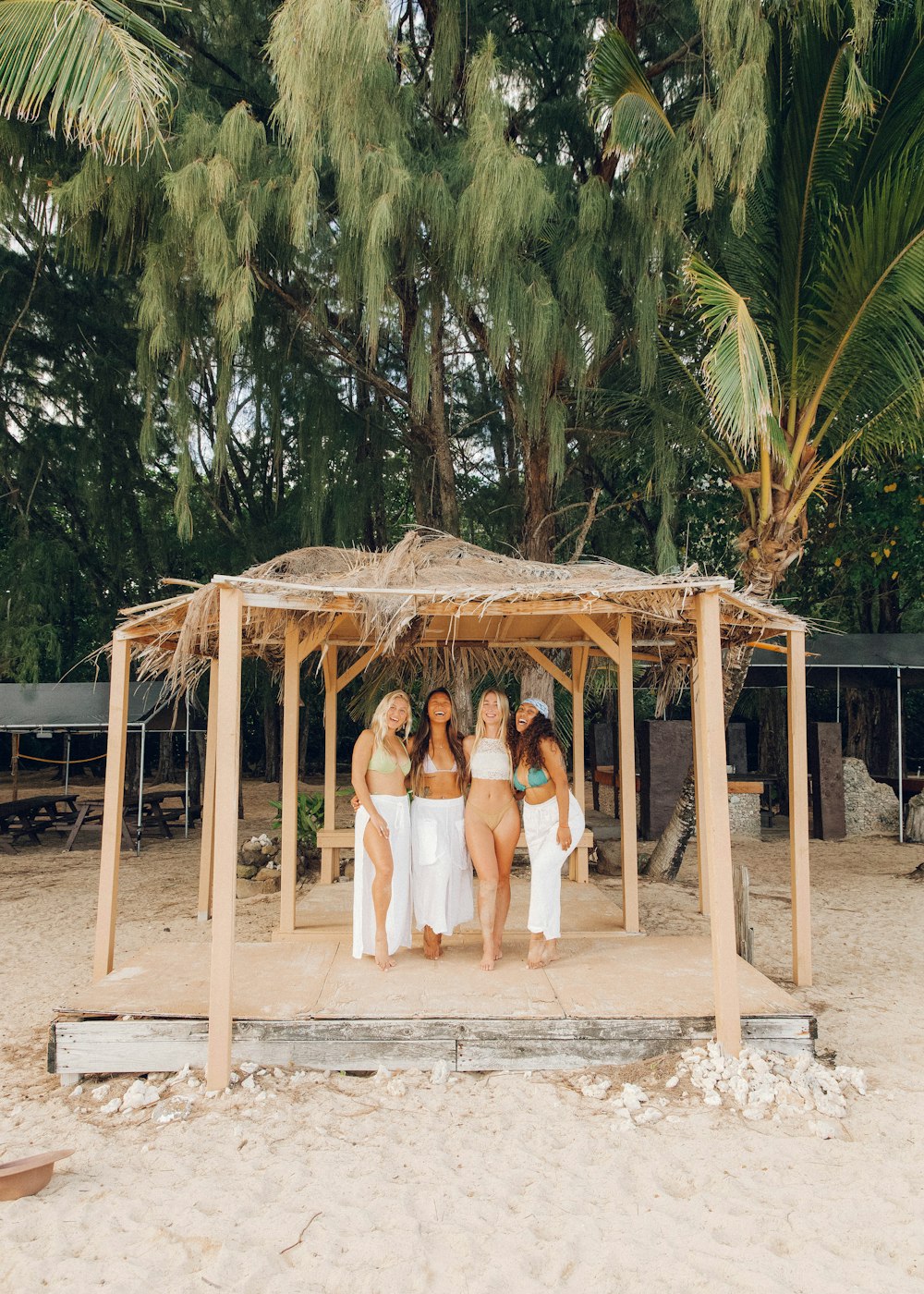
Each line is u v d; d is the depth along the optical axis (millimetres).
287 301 9844
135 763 17078
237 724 4461
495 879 5449
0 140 8531
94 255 9086
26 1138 3902
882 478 13203
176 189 7496
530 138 10570
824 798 13297
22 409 14414
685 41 10398
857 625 17953
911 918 8266
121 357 13805
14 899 9422
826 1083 4289
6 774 25094
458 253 7949
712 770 4582
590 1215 3232
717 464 11039
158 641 6051
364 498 11070
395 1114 4062
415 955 5789
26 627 12938
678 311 9852
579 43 10430
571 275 8484
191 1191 3396
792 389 8344
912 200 7234
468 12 9742
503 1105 4137
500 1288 2822
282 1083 4379
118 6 6297
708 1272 2902
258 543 13570
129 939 7559
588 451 10844
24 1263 2955
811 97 7828
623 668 6676
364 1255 2986
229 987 4363
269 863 9977
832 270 7844
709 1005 4742
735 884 6078
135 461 14461
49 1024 5496
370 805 5371
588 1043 4535
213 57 10562
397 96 8258
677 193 8172
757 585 8680
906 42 7605
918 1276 2869
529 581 5215
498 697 5562
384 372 11766
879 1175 3498
